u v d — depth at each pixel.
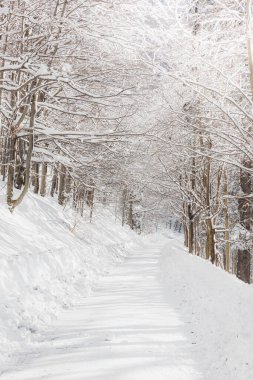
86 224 23.42
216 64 10.16
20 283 7.73
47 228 13.55
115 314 7.77
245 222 19.02
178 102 12.43
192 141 15.35
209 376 4.88
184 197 23.25
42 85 9.61
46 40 9.92
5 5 9.15
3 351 5.36
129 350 5.59
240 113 10.34
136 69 11.01
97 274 13.72
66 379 4.56
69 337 6.21
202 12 9.62
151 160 18.98
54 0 9.42
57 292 8.82
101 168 13.49
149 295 10.06
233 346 5.45
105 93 11.68
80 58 10.90
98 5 9.70
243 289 8.26
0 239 8.76
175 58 10.50
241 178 17.59
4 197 11.93
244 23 9.17
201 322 7.07
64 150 12.26
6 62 10.24
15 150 11.45
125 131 11.35
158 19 9.59
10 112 10.85
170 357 5.41
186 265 14.13
